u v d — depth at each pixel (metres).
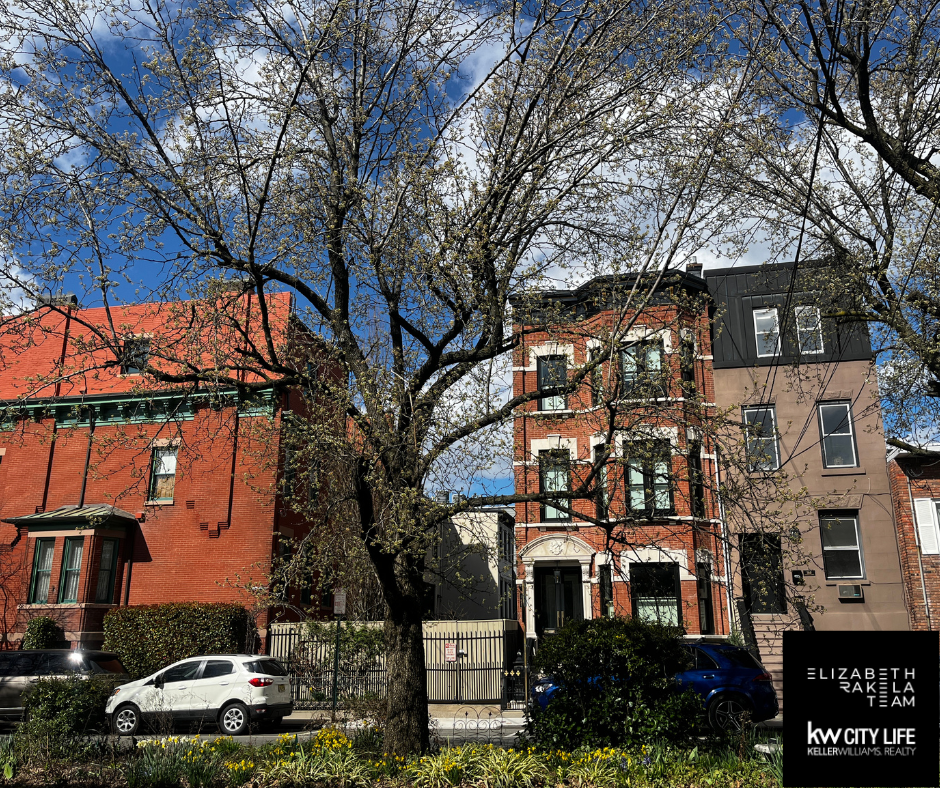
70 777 9.52
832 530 22.27
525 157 10.05
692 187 10.12
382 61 11.24
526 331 10.20
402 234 10.33
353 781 8.61
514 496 9.54
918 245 13.23
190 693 16.80
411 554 9.22
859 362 23.03
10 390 25.11
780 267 16.64
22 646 22.92
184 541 24.03
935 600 20.81
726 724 13.40
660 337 10.16
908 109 12.69
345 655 19.86
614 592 22.14
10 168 9.13
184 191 9.14
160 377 9.73
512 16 10.23
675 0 9.53
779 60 11.14
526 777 8.21
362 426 9.22
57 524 24.34
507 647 22.28
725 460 9.86
